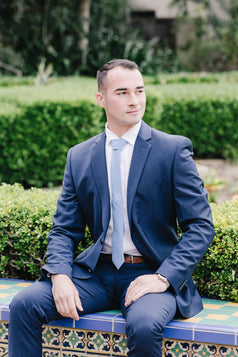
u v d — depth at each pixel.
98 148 2.72
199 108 8.42
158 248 2.61
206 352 2.41
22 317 2.46
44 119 6.59
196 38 16.59
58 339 2.64
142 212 2.60
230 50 16.16
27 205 3.28
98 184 2.66
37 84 11.31
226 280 2.87
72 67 14.96
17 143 6.56
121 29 16.05
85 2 14.97
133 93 2.57
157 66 14.96
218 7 16.58
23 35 15.00
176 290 2.44
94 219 2.69
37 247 3.21
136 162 2.62
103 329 2.54
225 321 2.49
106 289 2.65
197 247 2.46
